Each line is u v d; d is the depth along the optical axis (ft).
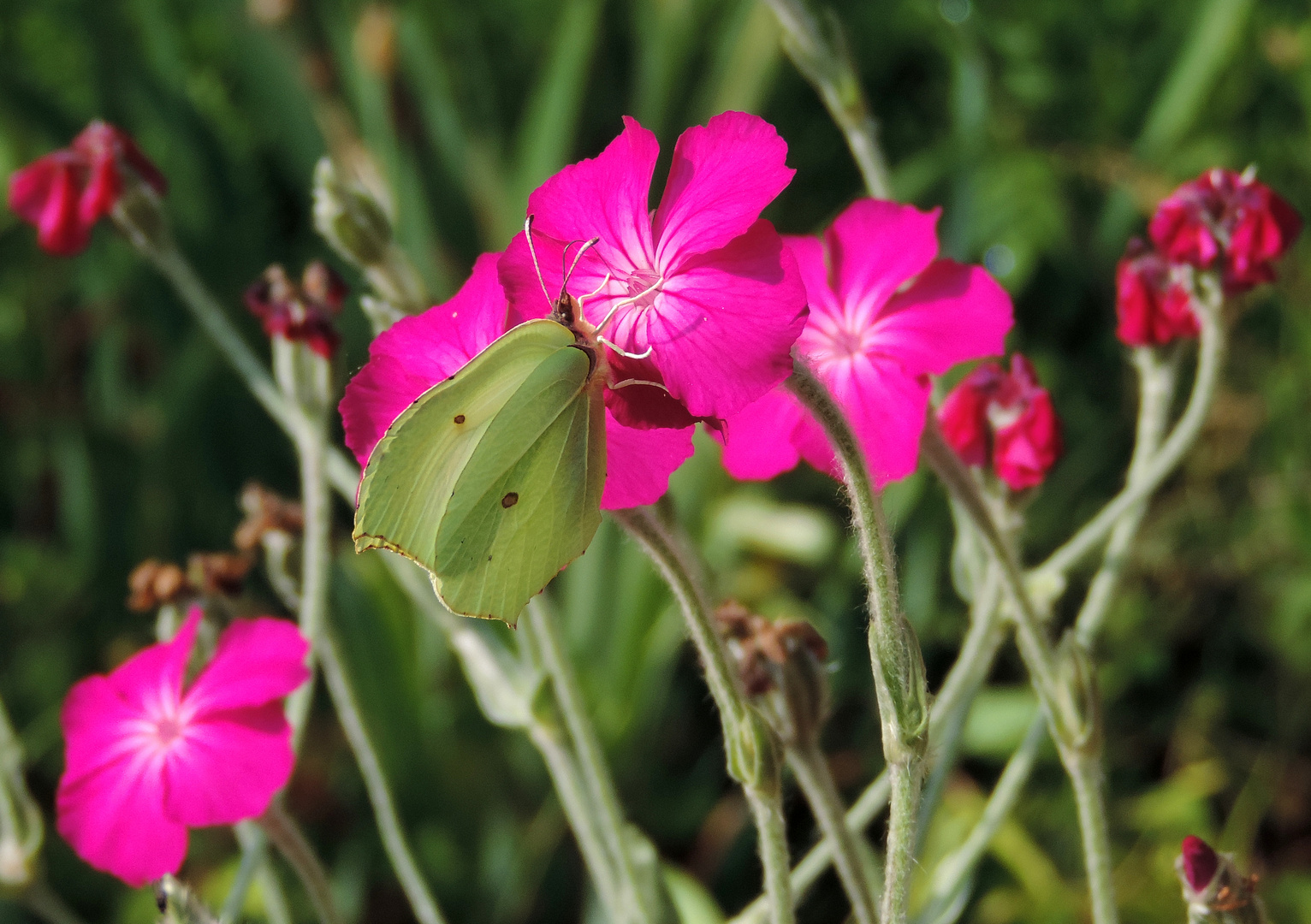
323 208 1.28
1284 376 2.15
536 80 2.65
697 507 2.05
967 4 2.16
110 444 2.25
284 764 1.21
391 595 1.88
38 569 2.22
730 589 2.12
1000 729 1.89
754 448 1.18
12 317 2.45
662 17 2.33
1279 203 1.24
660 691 2.03
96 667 2.17
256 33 2.32
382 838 1.94
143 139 2.39
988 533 1.19
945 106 2.53
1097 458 2.21
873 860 1.29
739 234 1.07
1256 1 2.34
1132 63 2.43
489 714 1.30
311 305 1.29
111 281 2.30
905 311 1.19
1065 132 2.43
